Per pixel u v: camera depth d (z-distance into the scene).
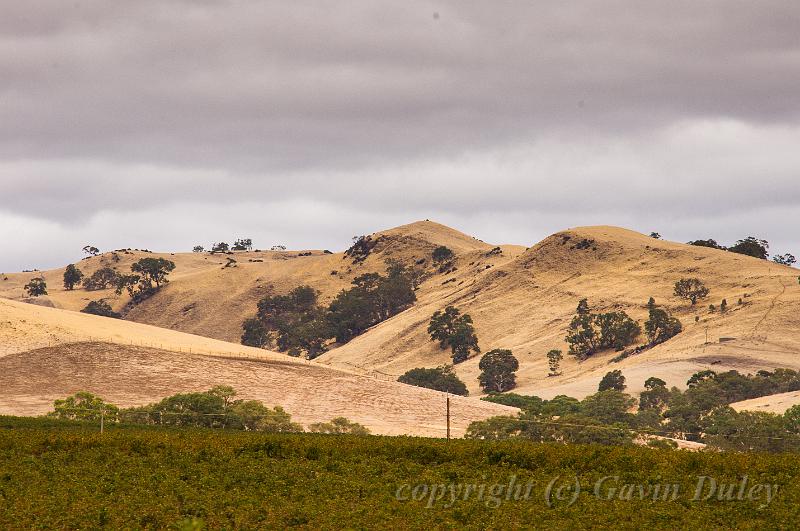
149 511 179.75
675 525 170.38
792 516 172.62
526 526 165.75
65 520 173.88
